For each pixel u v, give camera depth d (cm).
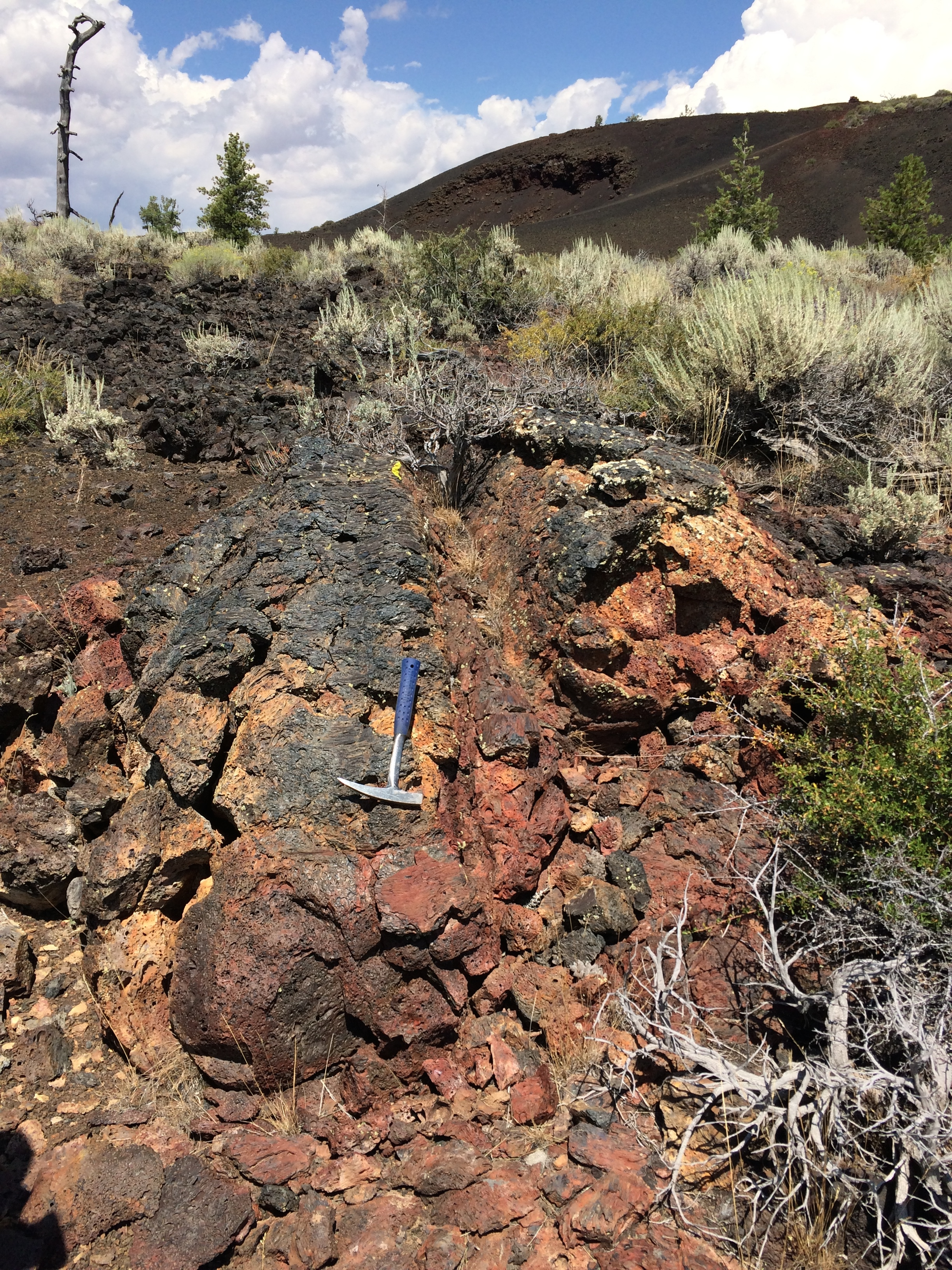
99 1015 306
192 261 1315
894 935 271
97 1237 236
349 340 897
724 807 354
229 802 299
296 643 330
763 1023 301
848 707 329
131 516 572
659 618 394
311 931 268
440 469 528
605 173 5778
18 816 345
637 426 639
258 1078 269
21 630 402
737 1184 245
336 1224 236
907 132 4800
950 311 846
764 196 4659
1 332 860
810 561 486
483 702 343
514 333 958
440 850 289
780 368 625
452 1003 275
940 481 596
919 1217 245
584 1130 260
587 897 320
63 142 1998
